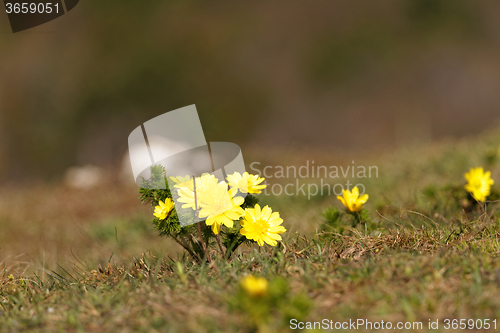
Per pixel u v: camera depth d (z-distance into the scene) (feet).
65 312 6.61
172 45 79.61
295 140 73.10
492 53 74.79
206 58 79.71
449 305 5.79
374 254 8.07
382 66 77.15
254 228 7.80
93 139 68.95
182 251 11.39
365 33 79.66
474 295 5.89
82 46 73.51
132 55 77.00
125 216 19.38
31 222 20.29
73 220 19.97
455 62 74.59
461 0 78.18
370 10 81.76
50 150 65.57
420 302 5.79
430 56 76.02
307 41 81.41
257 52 81.25
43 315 6.64
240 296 5.33
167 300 6.37
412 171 19.66
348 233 9.99
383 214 12.22
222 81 78.48
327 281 6.73
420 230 9.37
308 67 79.30
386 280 6.50
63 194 26.27
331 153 29.94
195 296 6.51
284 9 84.12
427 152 23.84
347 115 74.59
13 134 64.03
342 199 10.11
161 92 76.02
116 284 7.82
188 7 82.84
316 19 82.84
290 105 76.79
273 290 5.36
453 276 6.59
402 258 7.32
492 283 6.27
